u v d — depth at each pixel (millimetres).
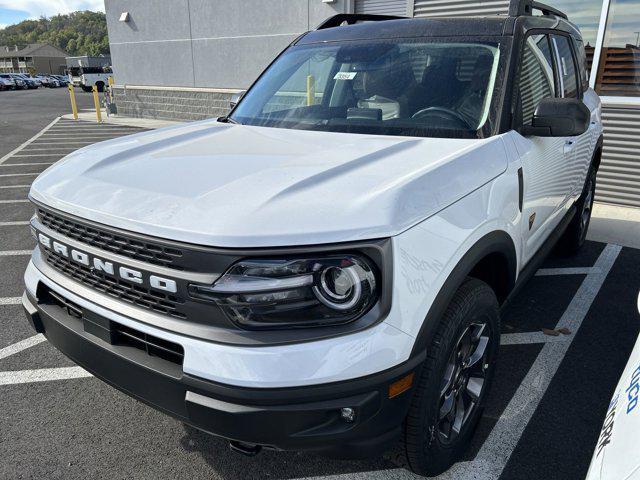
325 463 2402
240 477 2312
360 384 1617
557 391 2906
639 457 1204
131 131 14266
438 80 2734
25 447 2479
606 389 2928
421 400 1884
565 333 3537
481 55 2732
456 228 1949
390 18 3727
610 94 6680
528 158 2615
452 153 2174
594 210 6625
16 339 3473
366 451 1746
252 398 1572
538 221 3002
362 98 2857
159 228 1679
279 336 1613
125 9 15172
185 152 2295
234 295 1596
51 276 2139
